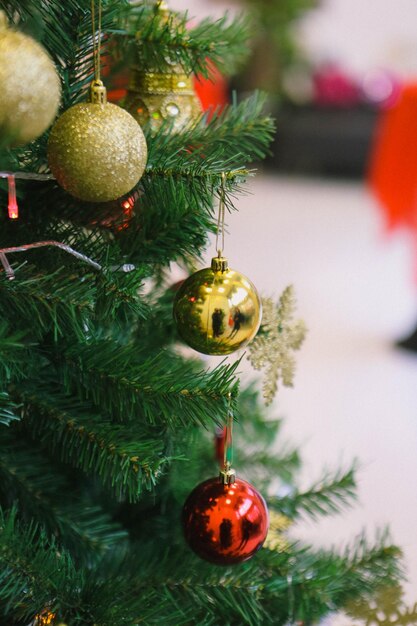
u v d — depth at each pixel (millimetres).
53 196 739
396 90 4578
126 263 729
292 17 4332
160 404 693
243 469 955
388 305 2637
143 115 767
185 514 729
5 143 562
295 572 793
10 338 629
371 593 813
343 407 1900
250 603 753
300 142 4719
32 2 694
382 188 2352
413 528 1374
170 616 718
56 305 662
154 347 813
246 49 852
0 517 713
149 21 756
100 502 827
